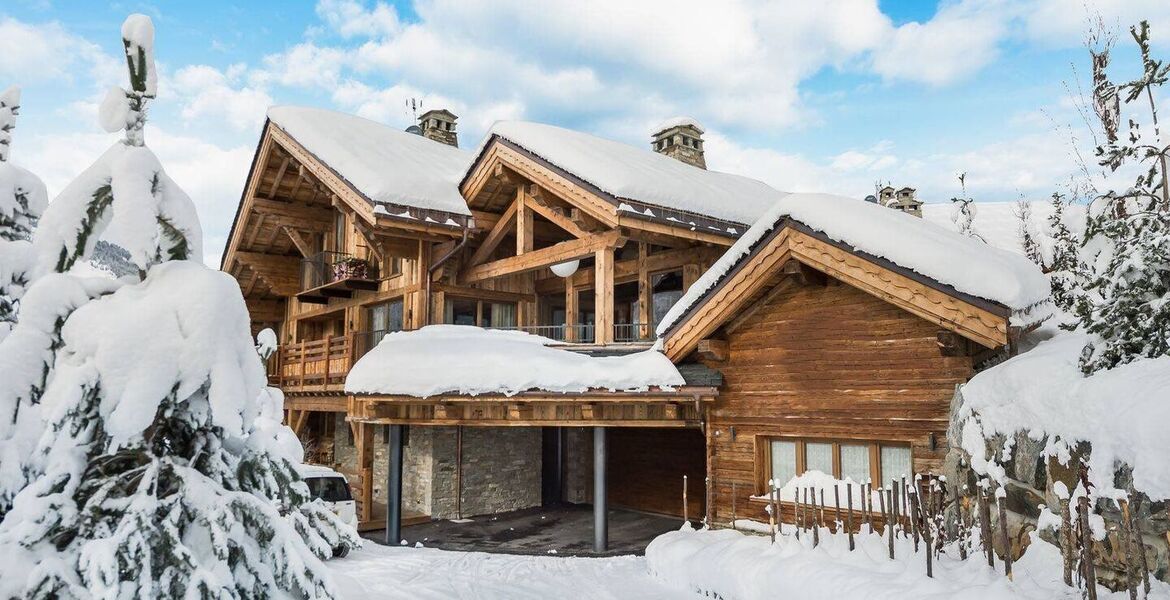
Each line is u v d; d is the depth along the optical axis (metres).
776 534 9.47
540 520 15.77
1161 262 6.38
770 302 10.62
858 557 7.32
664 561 9.70
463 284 17.02
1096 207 9.29
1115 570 5.27
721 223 14.55
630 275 16.91
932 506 7.38
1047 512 5.98
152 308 4.28
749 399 10.70
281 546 4.63
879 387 9.44
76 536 4.16
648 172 14.95
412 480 16.67
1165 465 4.94
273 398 6.50
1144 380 5.60
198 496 4.44
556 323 18.47
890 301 8.70
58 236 4.57
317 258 20.94
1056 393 6.34
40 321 4.24
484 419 12.77
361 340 18.20
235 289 4.58
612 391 11.35
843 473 9.88
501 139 15.42
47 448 3.99
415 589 9.38
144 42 4.80
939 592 5.92
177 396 4.27
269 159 19.36
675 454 16.31
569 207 15.09
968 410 7.65
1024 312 8.02
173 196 4.84
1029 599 5.35
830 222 9.07
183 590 4.12
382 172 15.61
